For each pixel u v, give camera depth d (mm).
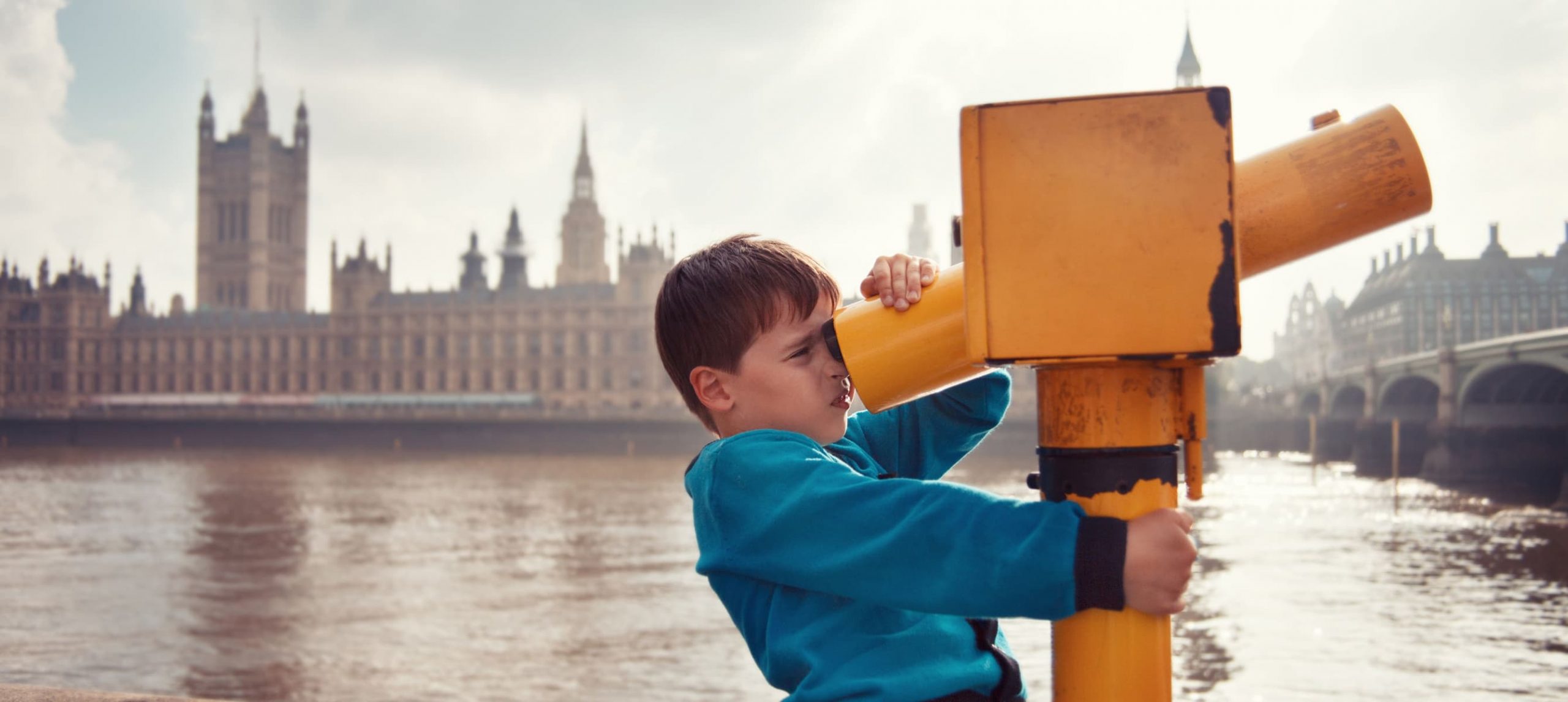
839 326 1472
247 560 37062
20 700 2752
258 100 166625
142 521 48844
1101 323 1178
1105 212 1176
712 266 1708
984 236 1215
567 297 129250
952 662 1560
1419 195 1261
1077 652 1252
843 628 1560
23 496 60531
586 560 36406
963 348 1383
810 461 1542
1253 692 17641
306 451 108875
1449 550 33438
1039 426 1319
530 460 95562
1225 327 1155
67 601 29734
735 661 21984
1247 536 36969
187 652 23438
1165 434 1246
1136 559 1165
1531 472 59156
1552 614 23531
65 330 139750
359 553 38719
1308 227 1253
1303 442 100000
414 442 111438
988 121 1214
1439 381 61844
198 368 139250
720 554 1596
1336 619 23016
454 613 27500
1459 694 17453
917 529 1338
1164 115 1170
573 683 20531
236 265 165500
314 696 19859
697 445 104938
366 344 133875
